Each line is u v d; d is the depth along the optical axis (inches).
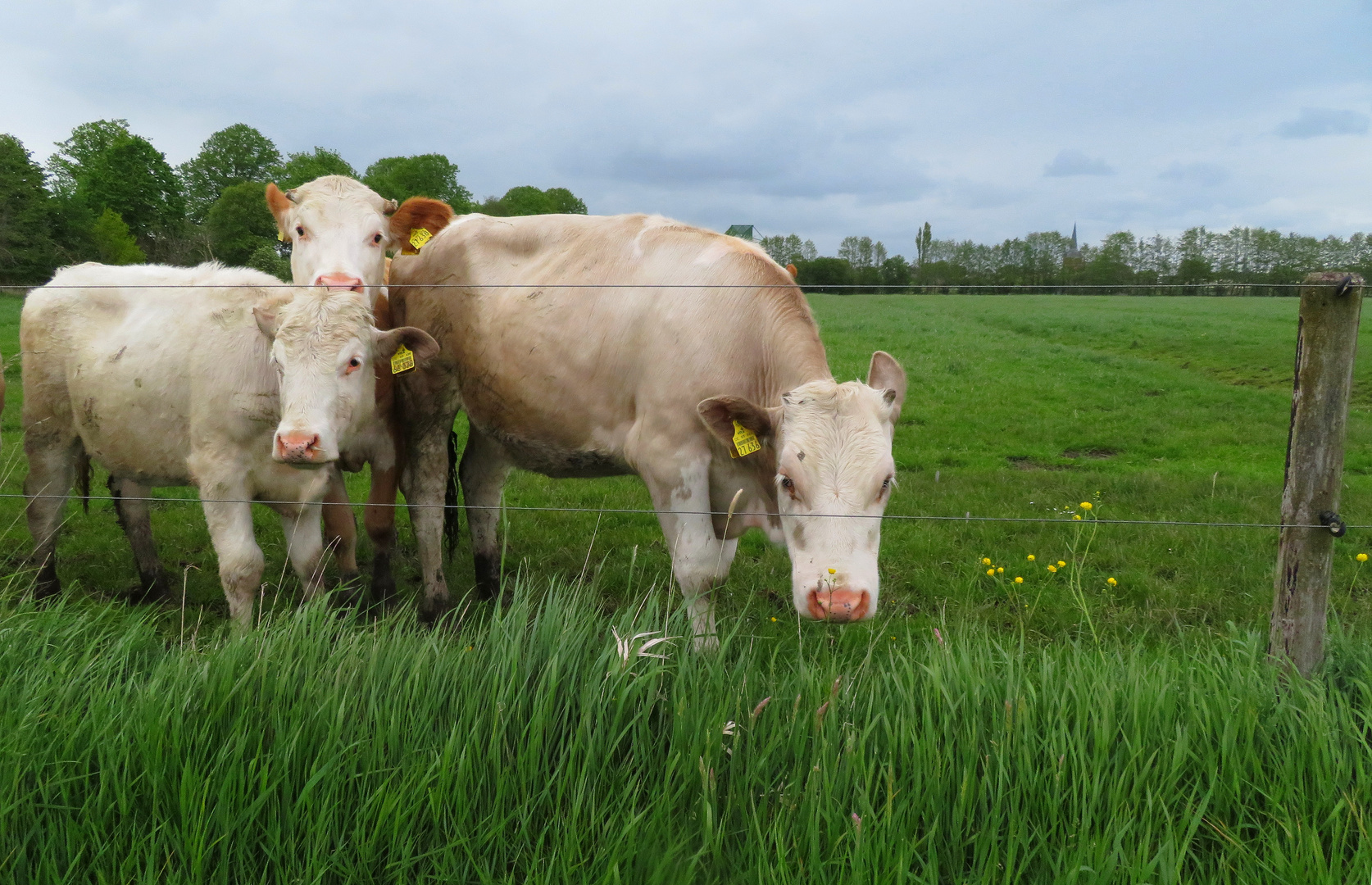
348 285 185.2
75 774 102.4
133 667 127.4
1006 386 614.2
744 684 114.3
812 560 134.6
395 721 106.7
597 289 176.4
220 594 211.0
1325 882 89.0
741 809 99.7
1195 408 531.8
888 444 141.7
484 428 202.4
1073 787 98.4
